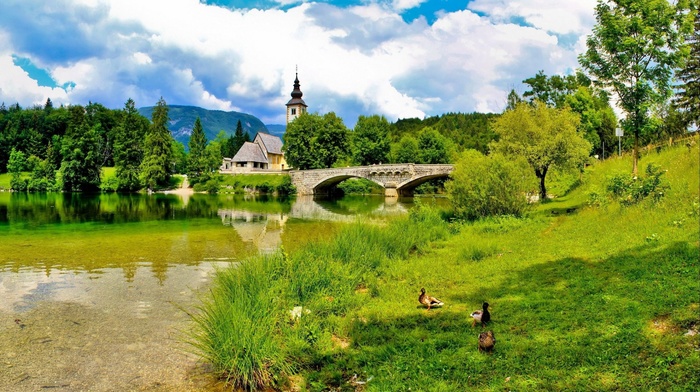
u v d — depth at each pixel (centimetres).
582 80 2470
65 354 1015
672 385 649
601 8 2308
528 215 2708
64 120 12888
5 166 11144
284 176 8838
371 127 10275
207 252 2300
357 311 1178
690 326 815
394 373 810
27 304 1384
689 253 1190
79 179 8894
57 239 2703
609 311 941
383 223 3394
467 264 1623
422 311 1135
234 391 848
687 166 2352
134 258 2120
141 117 12431
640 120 2289
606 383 685
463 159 3041
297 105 12800
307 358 916
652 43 2191
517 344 859
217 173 9731
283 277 1340
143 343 1078
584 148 3566
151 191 9100
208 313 1004
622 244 1486
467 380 759
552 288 1181
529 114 3734
